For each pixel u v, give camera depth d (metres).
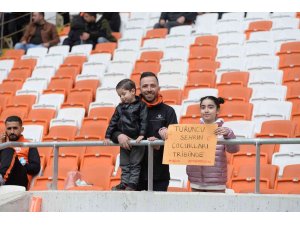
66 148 20.38
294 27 27.80
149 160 13.98
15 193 14.76
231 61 25.03
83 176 17.89
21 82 27.30
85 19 30.12
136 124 14.16
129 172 14.30
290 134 19.14
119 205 14.25
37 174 17.38
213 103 13.98
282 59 24.66
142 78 14.30
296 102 21.33
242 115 20.56
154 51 27.39
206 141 13.65
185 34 28.91
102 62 27.12
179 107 21.59
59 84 26.08
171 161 13.75
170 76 24.56
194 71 24.83
